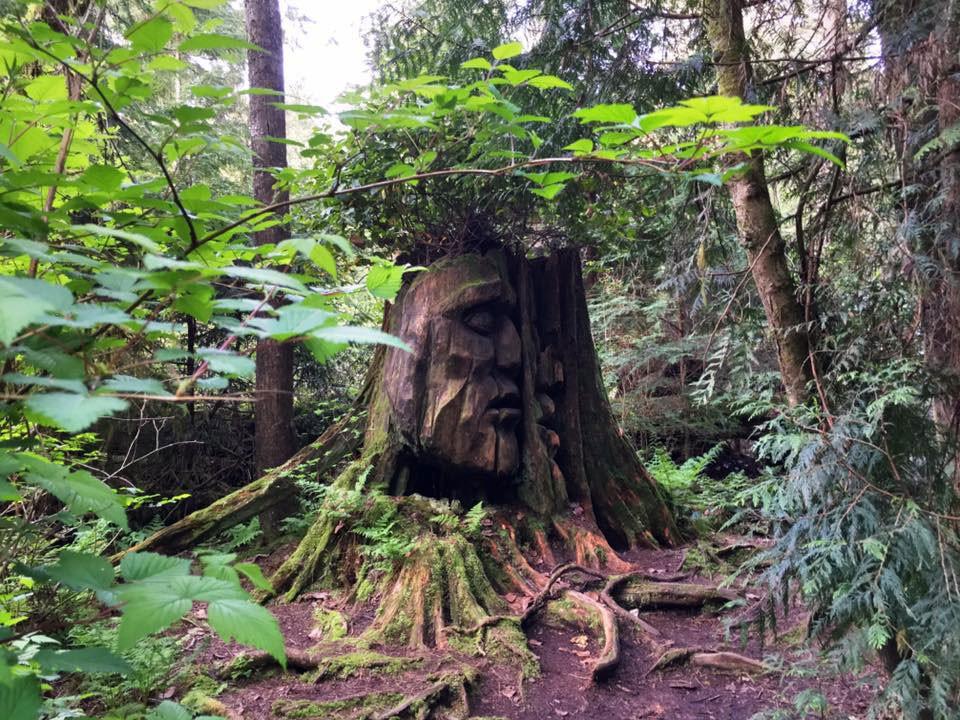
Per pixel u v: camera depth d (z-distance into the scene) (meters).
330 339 0.83
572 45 3.81
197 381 0.85
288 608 5.12
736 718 3.81
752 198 2.97
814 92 2.88
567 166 4.06
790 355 2.96
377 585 5.06
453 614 4.76
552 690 4.11
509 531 5.82
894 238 2.52
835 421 2.57
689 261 3.38
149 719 1.46
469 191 5.79
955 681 2.29
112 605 0.86
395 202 5.75
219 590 0.91
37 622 2.95
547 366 6.74
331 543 5.51
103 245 1.37
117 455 7.17
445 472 6.01
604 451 6.91
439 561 5.01
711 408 9.34
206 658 4.05
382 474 5.96
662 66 3.60
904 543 2.33
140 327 0.94
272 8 7.25
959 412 2.50
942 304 2.52
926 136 2.47
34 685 0.83
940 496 2.46
